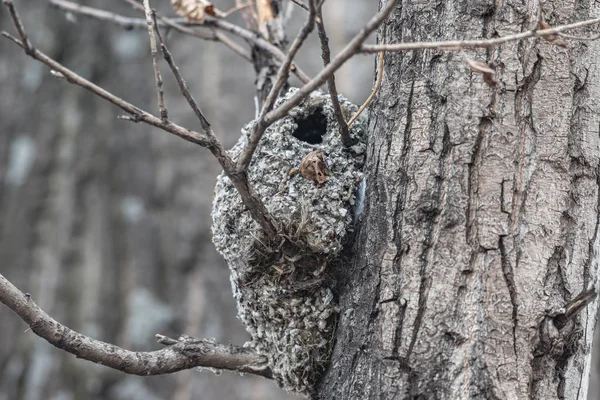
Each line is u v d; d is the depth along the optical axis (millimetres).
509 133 4160
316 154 4223
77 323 6332
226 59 6637
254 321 4246
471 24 4172
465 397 4137
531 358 4141
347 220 4215
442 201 4164
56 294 6496
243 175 4145
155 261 6547
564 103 4160
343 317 4199
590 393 6344
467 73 4168
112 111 6957
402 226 4172
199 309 6359
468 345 4145
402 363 4156
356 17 6812
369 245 4188
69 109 7020
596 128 4168
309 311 4219
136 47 6969
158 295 6453
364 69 6645
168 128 4113
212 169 6664
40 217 6793
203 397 6141
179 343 4215
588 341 4176
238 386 6148
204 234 6535
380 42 4207
